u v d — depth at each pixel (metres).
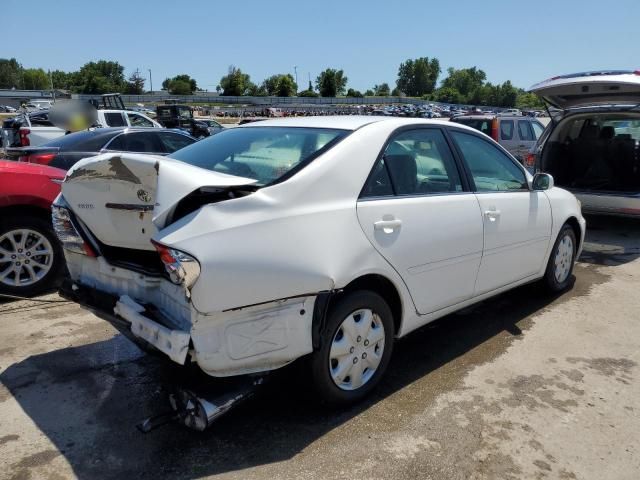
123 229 3.10
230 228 2.60
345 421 3.11
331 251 2.88
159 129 8.97
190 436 2.95
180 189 2.60
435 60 163.75
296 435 2.97
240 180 2.78
